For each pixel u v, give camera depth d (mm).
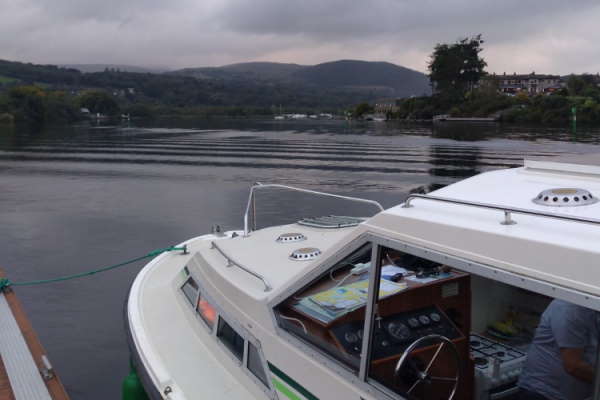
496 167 24859
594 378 2137
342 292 3008
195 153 34250
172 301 4785
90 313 7945
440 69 101250
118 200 16938
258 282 3734
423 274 2914
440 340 2801
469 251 2195
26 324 5855
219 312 3852
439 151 33188
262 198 16781
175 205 15914
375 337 2652
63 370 6328
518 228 2166
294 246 4586
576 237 2008
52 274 9742
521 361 3027
